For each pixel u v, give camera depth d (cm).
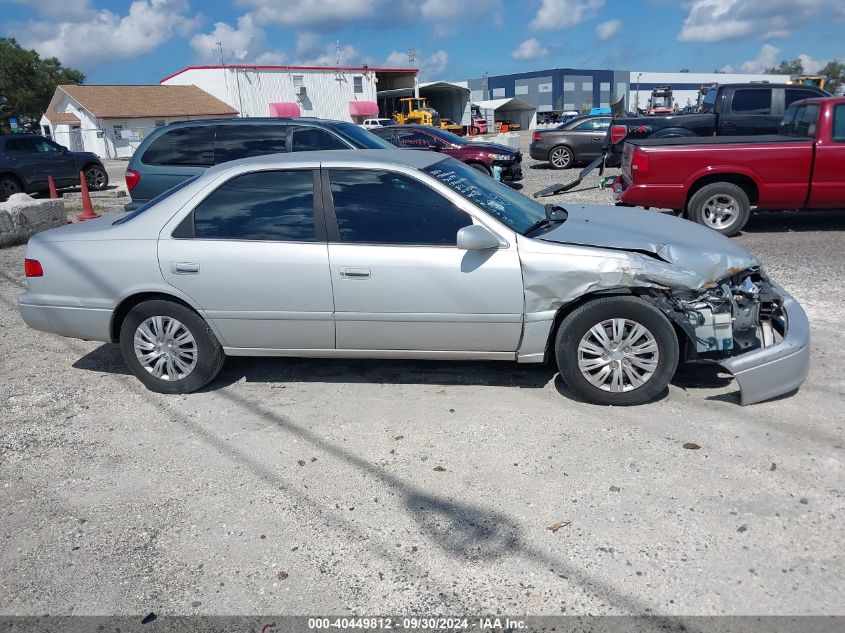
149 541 339
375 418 455
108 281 488
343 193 464
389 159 478
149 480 394
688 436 409
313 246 461
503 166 1534
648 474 372
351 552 324
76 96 5016
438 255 448
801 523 325
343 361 555
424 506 355
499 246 443
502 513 346
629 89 9312
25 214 1109
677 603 281
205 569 317
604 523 333
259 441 432
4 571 323
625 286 429
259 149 866
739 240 922
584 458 391
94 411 486
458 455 403
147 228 486
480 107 7038
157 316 492
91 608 296
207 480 391
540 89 8838
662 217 529
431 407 467
